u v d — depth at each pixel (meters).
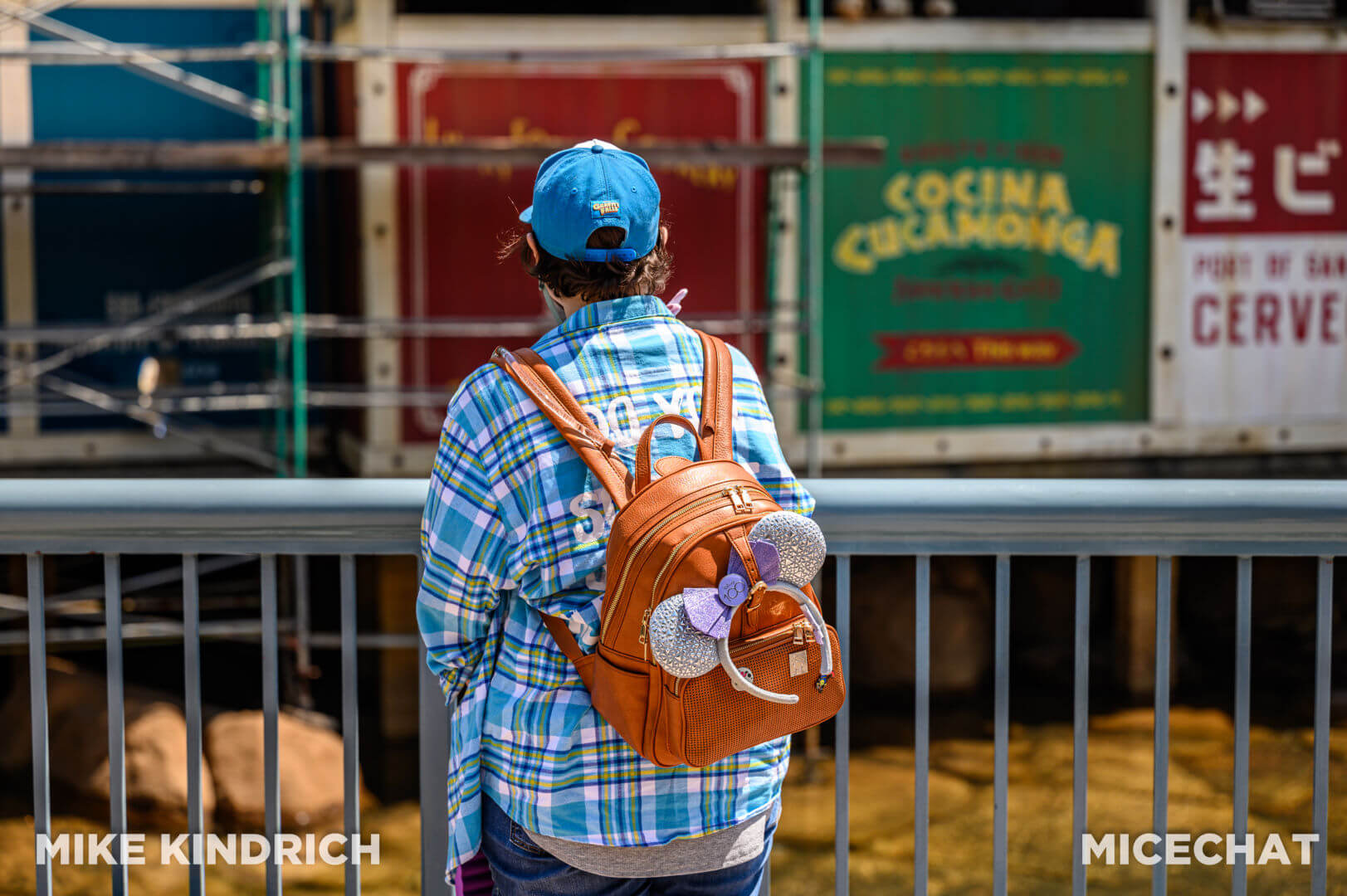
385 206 6.19
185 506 2.03
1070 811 5.48
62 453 6.59
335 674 6.68
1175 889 4.79
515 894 1.77
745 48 6.08
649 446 1.65
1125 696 6.73
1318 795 2.15
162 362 6.66
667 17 6.33
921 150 6.64
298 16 6.28
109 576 2.06
